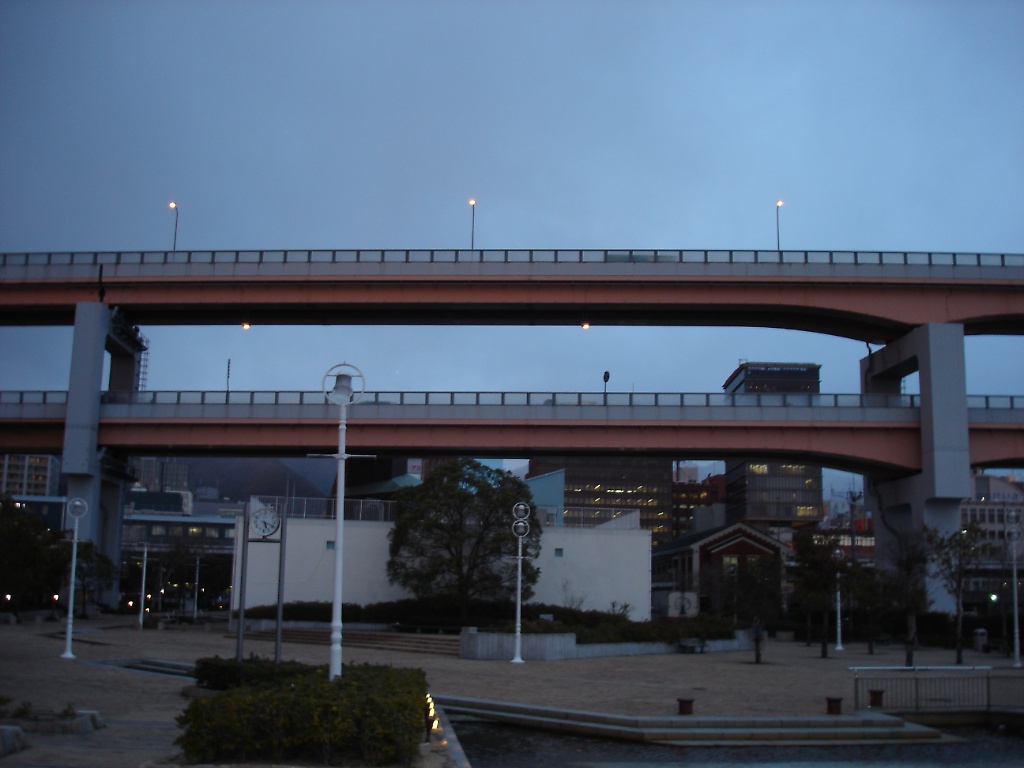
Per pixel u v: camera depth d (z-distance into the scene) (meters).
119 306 65.56
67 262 64.31
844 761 19.73
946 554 45.47
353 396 20.02
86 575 60.19
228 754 14.45
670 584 92.44
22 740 15.23
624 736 21.53
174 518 133.88
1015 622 41.69
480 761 18.88
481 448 63.50
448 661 36.66
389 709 14.80
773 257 63.88
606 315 67.69
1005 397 64.88
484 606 53.81
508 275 63.31
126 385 70.38
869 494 71.50
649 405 63.06
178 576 112.06
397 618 53.31
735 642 50.00
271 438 63.53
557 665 35.81
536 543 53.47
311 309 66.19
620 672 33.56
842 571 48.50
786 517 169.88
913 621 44.06
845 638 62.97
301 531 54.56
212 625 58.03
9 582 36.88
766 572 49.38
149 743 16.45
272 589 53.62
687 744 21.08
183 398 63.66
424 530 52.31
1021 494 143.00
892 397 64.81
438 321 68.25
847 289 64.06
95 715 18.23
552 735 22.16
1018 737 23.28
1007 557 73.38
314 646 43.62
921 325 64.06
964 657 47.19
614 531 57.38
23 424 64.81
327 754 14.51
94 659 33.09
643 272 63.41
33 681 25.75
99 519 66.25
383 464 89.38
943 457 61.97
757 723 22.31
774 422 63.25
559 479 71.56
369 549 55.22
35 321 69.75
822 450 63.88
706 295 64.06
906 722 23.08
